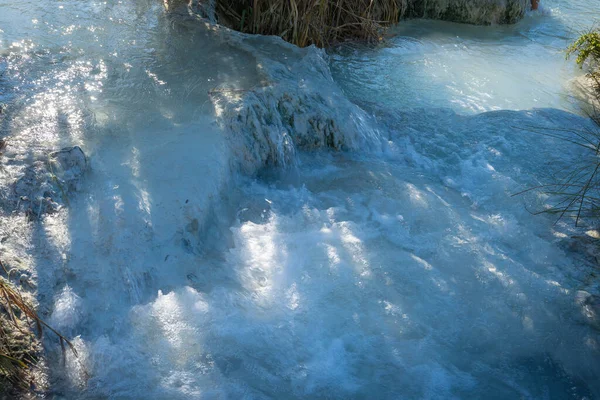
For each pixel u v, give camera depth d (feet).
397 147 17.43
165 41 19.34
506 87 22.44
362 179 15.99
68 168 12.91
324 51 22.88
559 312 12.14
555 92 22.27
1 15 20.20
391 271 12.86
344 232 13.88
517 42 26.99
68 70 17.13
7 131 13.98
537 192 15.64
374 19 26.48
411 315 11.88
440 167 16.72
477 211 15.08
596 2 32.78
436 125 18.58
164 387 10.11
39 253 11.32
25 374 9.80
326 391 10.33
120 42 19.02
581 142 17.95
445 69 23.58
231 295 11.84
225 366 10.56
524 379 10.81
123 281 11.40
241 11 23.41
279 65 18.43
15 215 11.87
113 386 10.03
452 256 13.44
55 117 14.92
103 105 15.72
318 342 11.16
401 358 11.02
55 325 10.53
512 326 11.82
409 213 14.76
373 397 10.30
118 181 13.16
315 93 17.49
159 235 12.30
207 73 17.67
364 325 11.57
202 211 13.14
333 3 24.40
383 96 20.95
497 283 12.75
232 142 15.38
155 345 10.76
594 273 13.15
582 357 11.27
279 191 15.33
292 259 12.92
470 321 11.86
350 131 17.11
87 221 12.12
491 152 17.29
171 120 15.43
